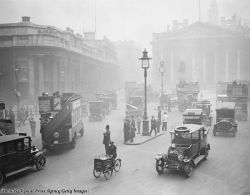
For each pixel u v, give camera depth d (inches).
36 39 1726.1
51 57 1827.0
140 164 644.1
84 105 1587.1
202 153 664.4
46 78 1831.9
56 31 1873.8
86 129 1141.7
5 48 1704.0
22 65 1713.8
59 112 768.3
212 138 920.9
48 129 759.7
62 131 770.8
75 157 715.4
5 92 1619.1
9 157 548.1
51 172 598.5
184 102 1683.1
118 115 1573.6
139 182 533.0
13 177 570.3
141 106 1581.0
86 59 2586.1
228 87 1338.6
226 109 1012.5
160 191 487.8
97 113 1362.0
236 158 676.7
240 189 489.7
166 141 879.1
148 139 897.5
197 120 985.5
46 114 828.6
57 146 813.2
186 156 567.5
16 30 1721.2
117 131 1073.5
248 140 881.5
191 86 1692.9
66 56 2063.2
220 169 597.9
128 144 839.1
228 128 943.7
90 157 712.4
